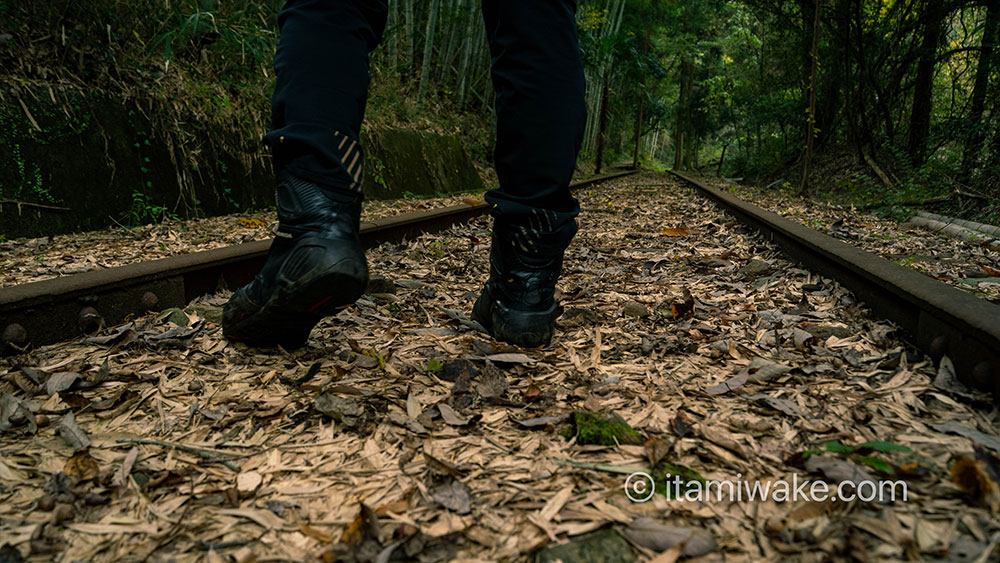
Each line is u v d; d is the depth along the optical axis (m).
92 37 4.26
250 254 2.40
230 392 1.36
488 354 1.59
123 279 1.83
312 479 1.02
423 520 0.90
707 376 1.46
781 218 3.76
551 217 1.52
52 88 3.77
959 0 7.18
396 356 1.59
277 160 1.34
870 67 8.94
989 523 0.83
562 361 1.57
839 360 1.55
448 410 1.25
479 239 4.02
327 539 0.87
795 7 11.02
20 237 3.33
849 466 0.98
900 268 1.91
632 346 1.71
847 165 9.23
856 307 2.05
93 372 1.45
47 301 1.63
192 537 0.87
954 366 1.37
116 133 4.03
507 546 0.85
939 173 6.46
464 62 10.89
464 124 11.04
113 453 1.10
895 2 8.46
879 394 1.31
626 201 7.55
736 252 3.46
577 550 0.82
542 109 1.42
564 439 1.14
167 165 4.30
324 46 1.29
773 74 13.62
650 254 3.43
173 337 1.68
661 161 46.69
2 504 0.94
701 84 22.36
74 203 3.65
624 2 18.45
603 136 18.92
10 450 1.11
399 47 9.11
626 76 21.11
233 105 5.09
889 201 6.27
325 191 1.30
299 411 1.27
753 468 1.02
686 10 22.50
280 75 1.32
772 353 1.63
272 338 1.55
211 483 1.01
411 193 7.10
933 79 8.36
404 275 2.77
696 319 1.99
